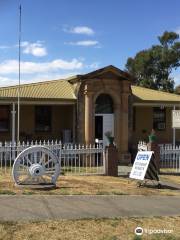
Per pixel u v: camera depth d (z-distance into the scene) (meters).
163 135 28.92
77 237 8.42
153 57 52.84
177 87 52.25
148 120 28.59
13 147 18.42
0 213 9.73
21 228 8.73
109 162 17.44
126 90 24.67
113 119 24.83
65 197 11.59
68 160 20.11
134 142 27.84
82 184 14.05
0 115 25.62
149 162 14.62
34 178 12.93
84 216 9.77
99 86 24.20
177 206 11.28
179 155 20.89
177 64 52.88
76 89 24.78
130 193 12.75
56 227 8.90
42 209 10.20
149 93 28.94
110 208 10.66
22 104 25.02
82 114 24.33
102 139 24.77
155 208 10.94
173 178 18.20
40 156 14.79
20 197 11.34
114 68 24.27
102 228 9.01
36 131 26.28
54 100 24.39
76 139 24.45
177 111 20.28
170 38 52.50
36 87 26.66
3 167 18.89
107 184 14.43
